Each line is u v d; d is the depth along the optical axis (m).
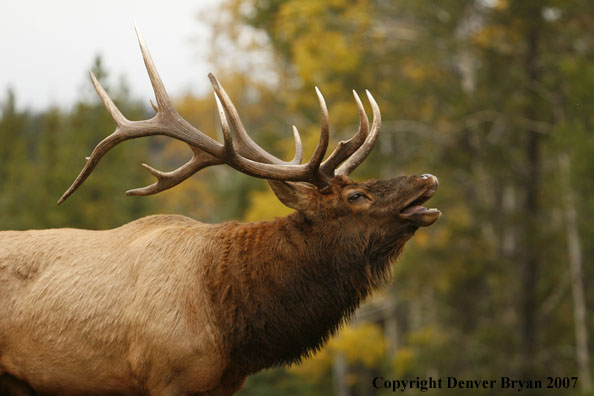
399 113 43.84
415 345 39.25
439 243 42.16
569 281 40.19
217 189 61.53
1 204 47.81
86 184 43.09
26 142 67.56
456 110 41.69
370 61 44.41
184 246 10.09
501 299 43.00
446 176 43.56
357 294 10.50
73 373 9.88
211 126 67.25
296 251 10.23
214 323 9.82
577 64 33.47
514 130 42.19
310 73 43.34
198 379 9.73
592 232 35.78
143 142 59.53
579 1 37.53
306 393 50.47
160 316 9.56
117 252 10.13
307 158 41.84
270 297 10.09
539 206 43.44
